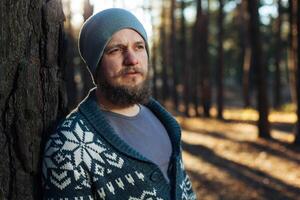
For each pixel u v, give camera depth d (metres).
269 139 12.44
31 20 1.96
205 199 7.51
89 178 1.85
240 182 8.22
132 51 2.02
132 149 1.91
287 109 23.89
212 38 43.53
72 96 10.19
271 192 7.58
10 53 1.91
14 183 1.95
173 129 2.21
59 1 2.05
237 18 31.97
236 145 11.98
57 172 1.84
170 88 37.56
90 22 2.05
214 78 45.00
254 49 12.66
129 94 2.00
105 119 1.94
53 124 2.05
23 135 1.94
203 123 18.66
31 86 1.96
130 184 1.89
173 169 2.10
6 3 1.89
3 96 1.91
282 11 24.20
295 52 11.53
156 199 1.93
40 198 2.01
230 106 32.06
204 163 10.06
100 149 1.87
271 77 40.38
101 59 2.02
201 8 22.02
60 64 2.10
